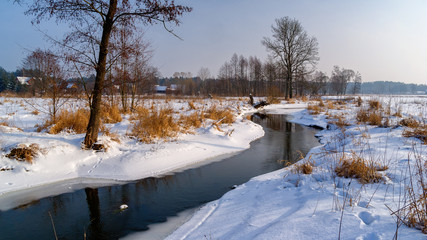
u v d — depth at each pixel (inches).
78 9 227.9
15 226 149.2
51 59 267.4
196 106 692.1
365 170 169.9
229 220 139.7
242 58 2519.7
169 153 282.2
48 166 223.5
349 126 434.0
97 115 259.6
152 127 329.1
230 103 902.4
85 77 259.8
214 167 263.4
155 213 164.1
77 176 224.8
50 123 335.6
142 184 214.8
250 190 184.1
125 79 294.7
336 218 111.2
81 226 149.1
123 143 294.4
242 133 430.6
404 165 182.2
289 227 110.1
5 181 199.0
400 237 89.9
